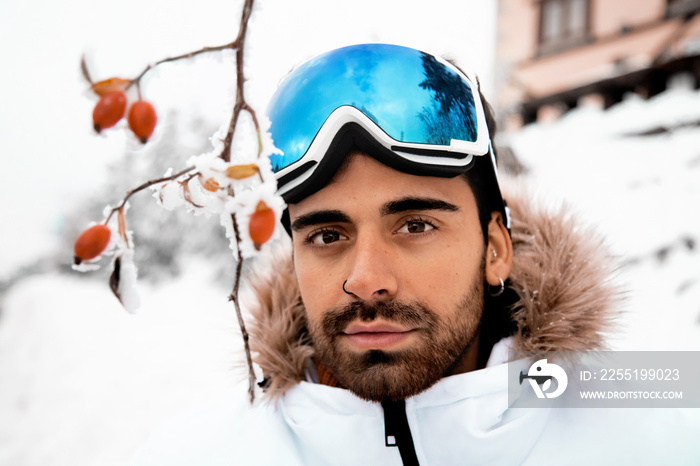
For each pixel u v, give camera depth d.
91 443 4.18
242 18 0.50
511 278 1.20
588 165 3.83
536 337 1.13
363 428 1.07
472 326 1.08
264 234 0.50
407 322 1.00
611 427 1.11
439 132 1.01
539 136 4.56
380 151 0.98
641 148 3.80
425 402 1.05
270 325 1.22
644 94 4.30
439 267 1.02
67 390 4.96
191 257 6.48
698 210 3.13
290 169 1.01
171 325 5.57
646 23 4.47
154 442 1.28
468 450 1.04
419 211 1.02
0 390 5.53
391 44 1.10
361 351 1.00
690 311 2.53
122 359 5.23
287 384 1.18
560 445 1.08
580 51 4.83
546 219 1.19
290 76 1.11
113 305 6.75
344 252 1.04
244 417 1.24
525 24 5.21
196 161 0.51
